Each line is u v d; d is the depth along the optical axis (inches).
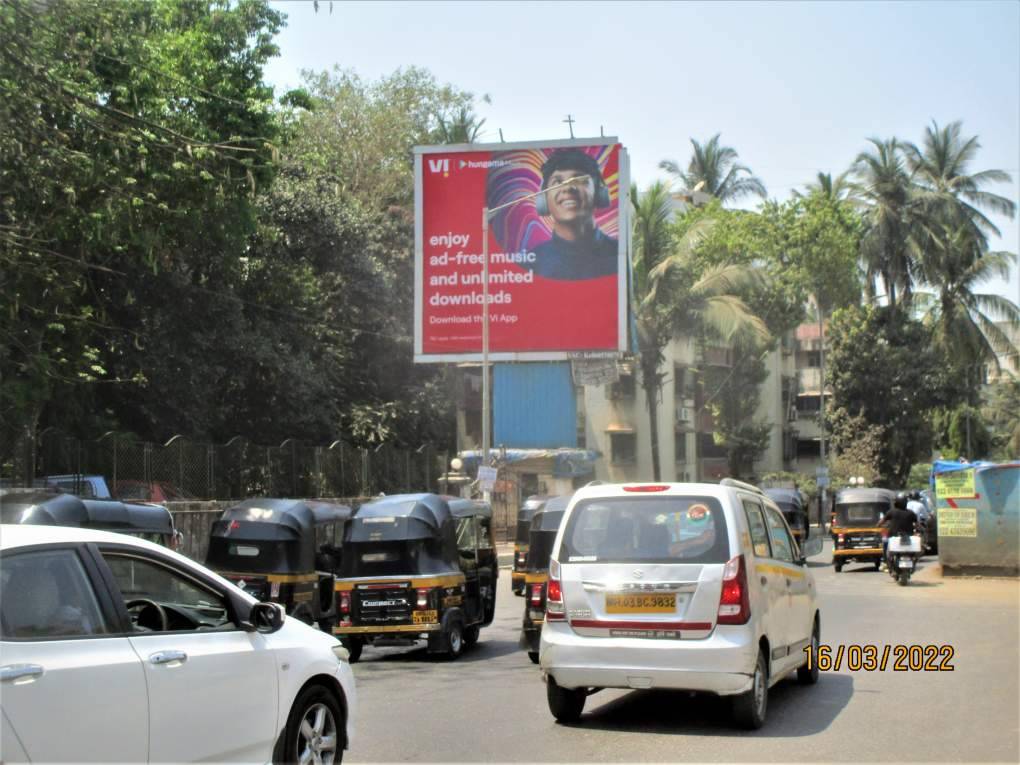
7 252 647.1
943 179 2209.6
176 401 1155.9
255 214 1071.0
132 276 1071.0
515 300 1256.8
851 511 1217.4
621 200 1252.5
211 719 235.0
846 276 2017.7
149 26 970.1
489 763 317.7
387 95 1812.3
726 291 1701.5
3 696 191.2
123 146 611.8
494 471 1125.7
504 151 1273.4
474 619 618.2
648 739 349.1
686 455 2135.8
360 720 387.5
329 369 1419.8
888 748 333.1
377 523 570.6
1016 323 2202.3
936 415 2851.9
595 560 360.5
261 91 1029.2
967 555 1019.9
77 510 501.4
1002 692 437.7
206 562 609.0
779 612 389.1
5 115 560.7
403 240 1621.6
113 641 217.5
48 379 773.9
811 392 2832.2
